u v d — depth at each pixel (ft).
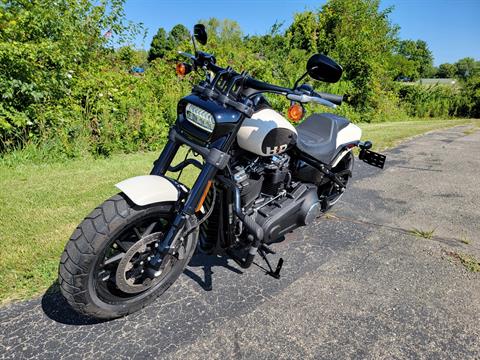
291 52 46.68
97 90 22.39
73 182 16.03
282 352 7.67
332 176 12.40
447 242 12.75
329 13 60.23
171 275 9.07
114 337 7.83
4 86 17.56
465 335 8.44
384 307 9.23
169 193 7.86
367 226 13.71
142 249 8.02
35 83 18.61
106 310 7.90
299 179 11.05
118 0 29.01
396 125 44.50
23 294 8.85
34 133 19.61
